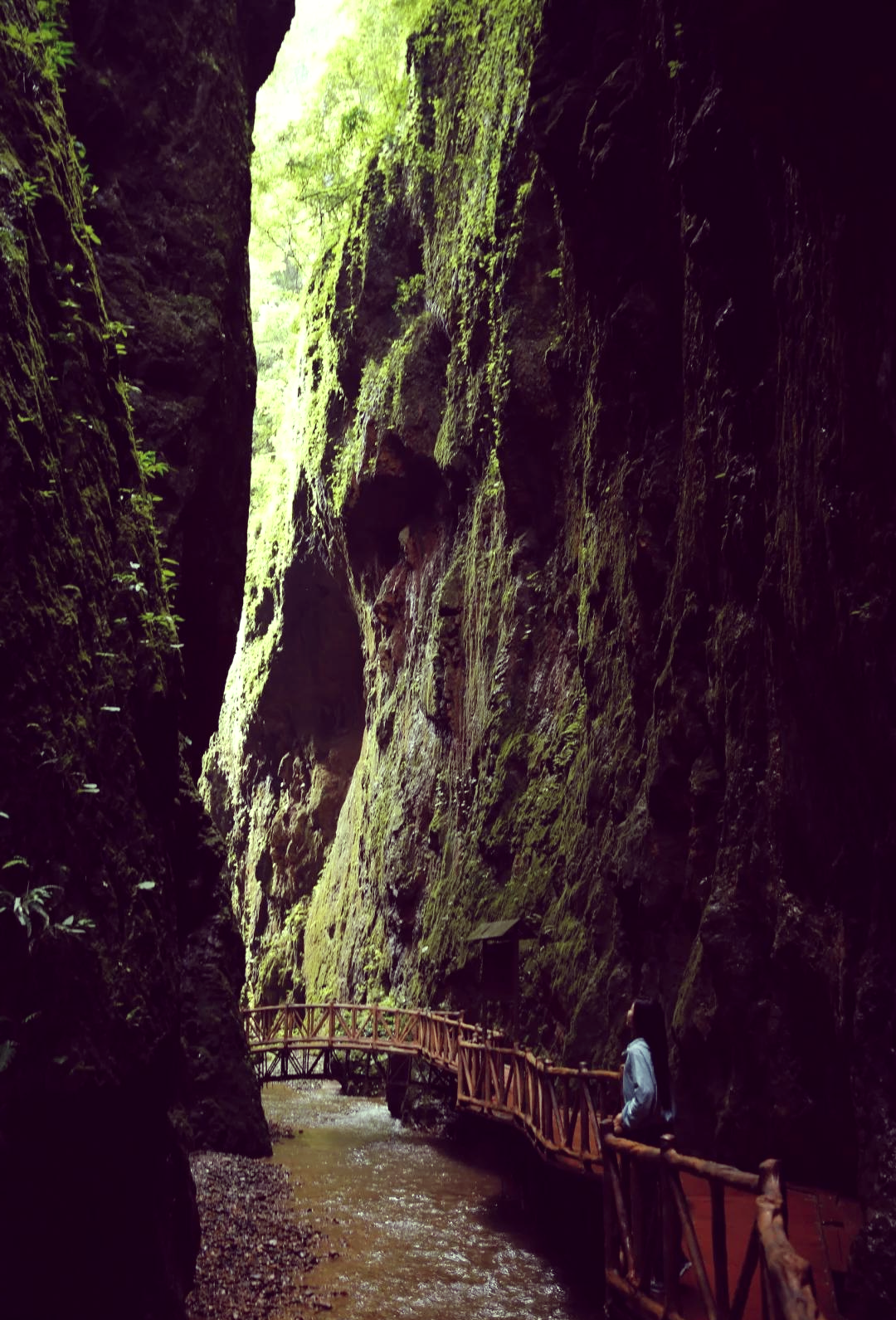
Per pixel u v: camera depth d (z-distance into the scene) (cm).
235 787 3550
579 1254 970
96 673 557
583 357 1511
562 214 1359
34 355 542
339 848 2838
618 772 1298
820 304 683
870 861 655
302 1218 1119
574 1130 965
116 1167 545
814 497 691
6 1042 427
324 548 2825
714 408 988
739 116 714
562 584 1691
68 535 551
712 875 960
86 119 994
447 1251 1023
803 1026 807
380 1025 2042
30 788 468
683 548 1102
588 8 1317
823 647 689
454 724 2078
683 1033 952
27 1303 461
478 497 2042
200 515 1124
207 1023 1390
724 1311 432
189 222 1072
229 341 1148
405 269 2425
